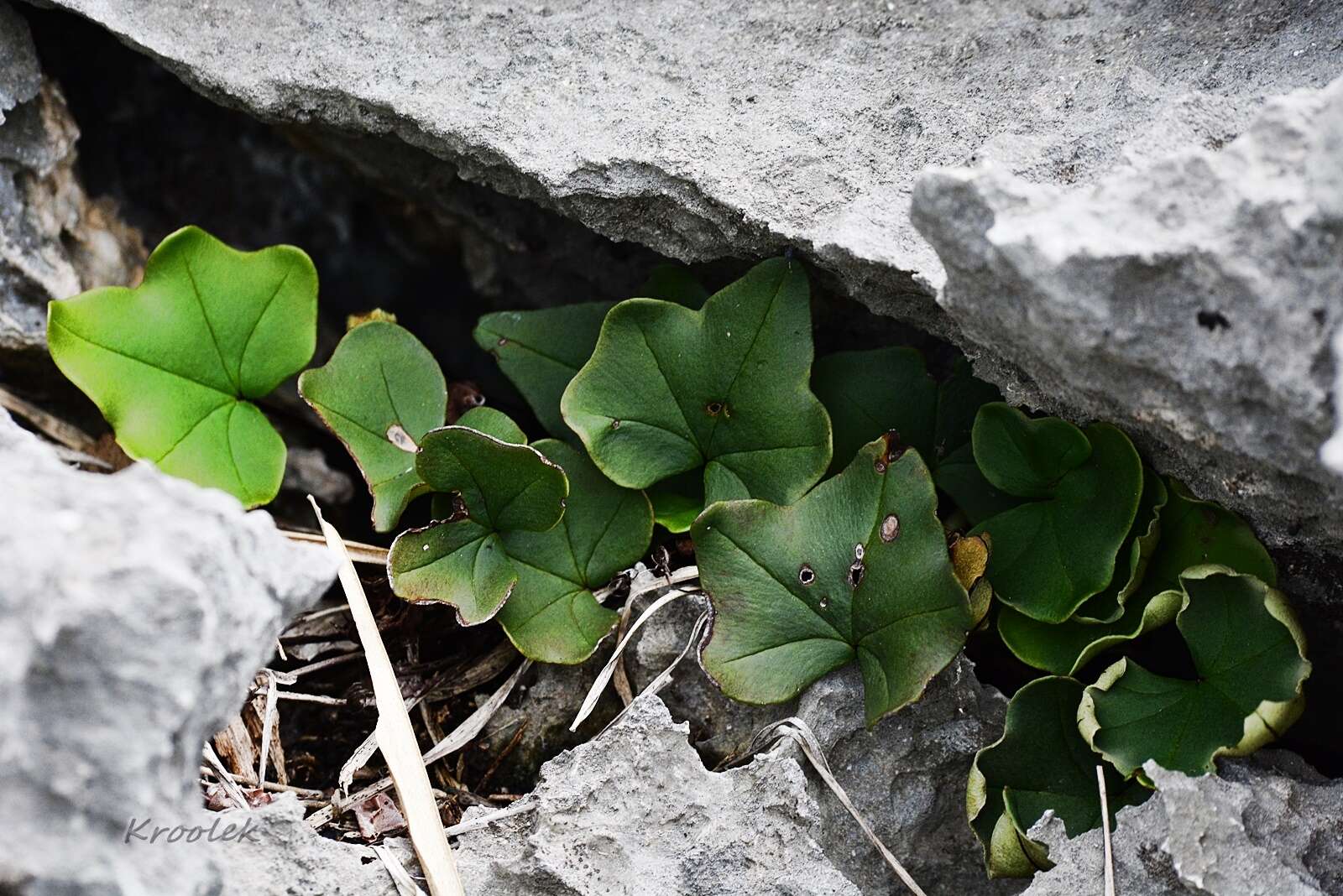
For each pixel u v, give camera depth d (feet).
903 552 2.57
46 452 2.39
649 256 2.89
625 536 2.67
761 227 2.64
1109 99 2.63
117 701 2.29
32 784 2.29
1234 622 2.54
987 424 2.63
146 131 2.99
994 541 2.65
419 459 2.60
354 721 2.73
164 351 2.68
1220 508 2.58
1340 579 2.60
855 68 2.70
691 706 2.66
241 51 2.73
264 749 2.63
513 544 2.66
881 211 2.62
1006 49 2.69
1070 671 2.59
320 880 2.48
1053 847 2.53
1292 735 2.70
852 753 2.60
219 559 2.32
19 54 2.79
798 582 2.60
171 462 2.66
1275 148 2.38
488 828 2.56
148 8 2.74
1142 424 2.52
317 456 2.92
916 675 2.55
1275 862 2.49
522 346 2.76
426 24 2.74
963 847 2.61
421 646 2.76
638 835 2.54
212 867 2.38
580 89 2.71
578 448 2.74
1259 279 2.37
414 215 3.01
